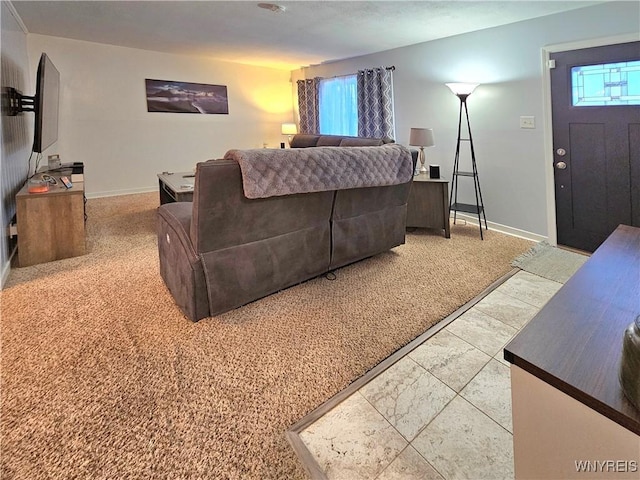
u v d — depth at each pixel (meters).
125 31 4.48
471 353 1.80
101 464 1.20
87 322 2.06
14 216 3.29
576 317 0.84
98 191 5.65
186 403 1.47
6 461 1.20
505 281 2.64
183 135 6.34
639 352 0.57
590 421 0.63
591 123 3.08
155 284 2.58
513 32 3.57
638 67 2.77
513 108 3.65
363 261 3.02
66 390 1.53
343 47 5.02
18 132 3.71
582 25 3.05
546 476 0.72
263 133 7.24
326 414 1.43
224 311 2.15
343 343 1.89
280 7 3.48
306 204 2.32
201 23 4.08
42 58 3.04
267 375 1.65
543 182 3.48
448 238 3.65
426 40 4.46
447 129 4.39
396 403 1.48
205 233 1.95
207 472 1.18
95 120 5.48
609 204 3.06
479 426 1.36
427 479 1.16
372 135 5.39
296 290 2.50
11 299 2.33
